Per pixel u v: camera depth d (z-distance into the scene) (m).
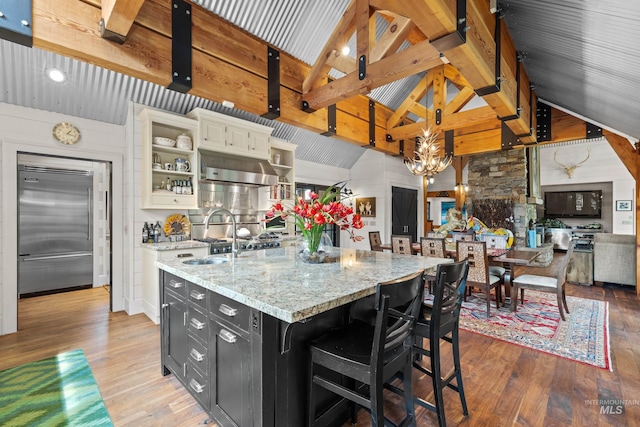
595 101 2.87
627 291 4.53
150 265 3.30
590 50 1.94
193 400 1.89
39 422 1.67
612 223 7.82
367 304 1.75
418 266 1.99
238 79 2.54
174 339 2.02
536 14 1.88
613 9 1.39
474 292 4.58
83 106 3.24
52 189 4.46
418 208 7.66
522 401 1.88
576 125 3.65
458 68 1.93
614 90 2.37
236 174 3.83
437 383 1.56
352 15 2.70
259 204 4.81
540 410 1.79
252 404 1.28
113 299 3.61
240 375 1.36
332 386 1.32
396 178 6.79
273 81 2.82
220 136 3.79
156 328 3.07
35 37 1.58
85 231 4.76
